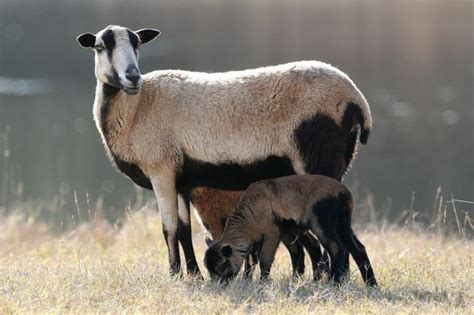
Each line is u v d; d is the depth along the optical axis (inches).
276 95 1069.1
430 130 4303.6
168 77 1117.7
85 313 872.9
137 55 1100.5
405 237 1393.9
